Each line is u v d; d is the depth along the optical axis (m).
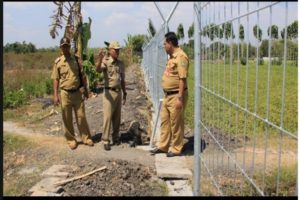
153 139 7.76
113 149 7.45
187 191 5.56
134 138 8.09
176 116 6.77
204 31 3.66
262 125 6.93
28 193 5.45
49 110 12.34
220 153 3.97
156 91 11.29
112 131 7.87
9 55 34.91
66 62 7.25
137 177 5.92
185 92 6.74
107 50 7.55
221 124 3.61
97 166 6.08
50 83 17.30
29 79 21.44
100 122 9.46
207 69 3.62
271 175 4.83
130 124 8.45
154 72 12.34
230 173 4.35
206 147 4.13
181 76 6.47
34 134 9.12
